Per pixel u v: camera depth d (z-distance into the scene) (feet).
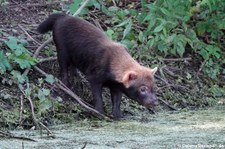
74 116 41.52
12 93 41.98
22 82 42.68
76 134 37.29
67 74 44.60
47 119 40.47
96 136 36.78
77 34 43.96
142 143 35.01
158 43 51.06
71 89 44.60
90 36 43.57
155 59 50.62
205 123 41.32
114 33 50.55
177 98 48.01
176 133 37.99
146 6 52.06
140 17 52.39
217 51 53.93
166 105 46.60
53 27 45.32
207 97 49.32
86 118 41.75
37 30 46.09
